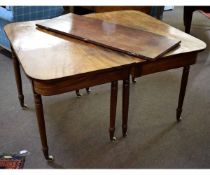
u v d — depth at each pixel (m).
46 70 1.29
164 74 2.64
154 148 1.74
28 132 1.83
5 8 2.49
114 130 1.76
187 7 3.03
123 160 1.64
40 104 1.42
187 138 1.84
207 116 2.06
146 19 2.03
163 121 1.99
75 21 1.84
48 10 2.67
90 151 1.70
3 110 2.03
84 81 1.36
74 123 1.93
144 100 2.22
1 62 2.69
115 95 1.60
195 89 2.40
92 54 1.46
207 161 1.66
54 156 1.65
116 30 1.72
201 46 1.63
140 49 1.48
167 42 1.58
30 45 1.51
